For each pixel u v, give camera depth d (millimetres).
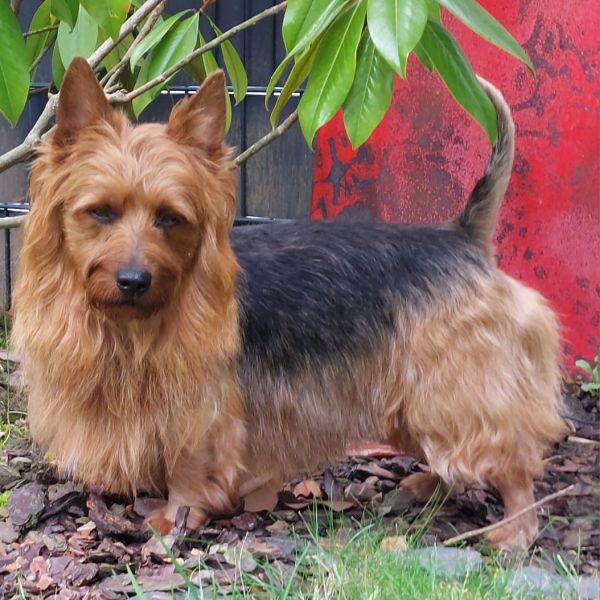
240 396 1593
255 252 1638
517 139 2002
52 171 1498
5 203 2283
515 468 1601
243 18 2219
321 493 1726
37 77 2264
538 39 1963
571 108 1956
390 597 1418
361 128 1505
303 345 1615
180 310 1523
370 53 1504
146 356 1528
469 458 1595
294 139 2223
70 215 1484
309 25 1463
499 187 1640
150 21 1691
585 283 1983
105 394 1541
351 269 1630
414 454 1674
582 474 1782
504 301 1604
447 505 1707
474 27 1419
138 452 1554
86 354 1517
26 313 1531
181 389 1538
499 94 1625
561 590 1467
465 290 1597
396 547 1542
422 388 1600
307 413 1621
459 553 1535
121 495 1645
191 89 2229
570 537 1626
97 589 1472
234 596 1408
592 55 1929
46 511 1608
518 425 1594
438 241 1628
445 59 1506
